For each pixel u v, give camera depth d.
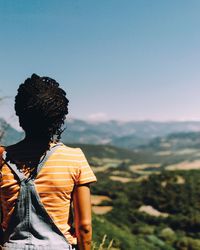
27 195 1.86
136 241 45.25
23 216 1.85
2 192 1.89
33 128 1.94
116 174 185.62
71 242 1.89
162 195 114.44
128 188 128.25
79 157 1.95
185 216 102.00
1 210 1.92
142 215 103.12
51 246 1.82
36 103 1.91
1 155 1.94
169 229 92.31
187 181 122.56
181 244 79.56
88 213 1.92
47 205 1.86
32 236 1.84
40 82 1.95
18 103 1.95
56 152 1.92
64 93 2.00
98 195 121.75
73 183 1.91
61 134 2.00
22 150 1.93
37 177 1.88
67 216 1.91
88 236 1.91
